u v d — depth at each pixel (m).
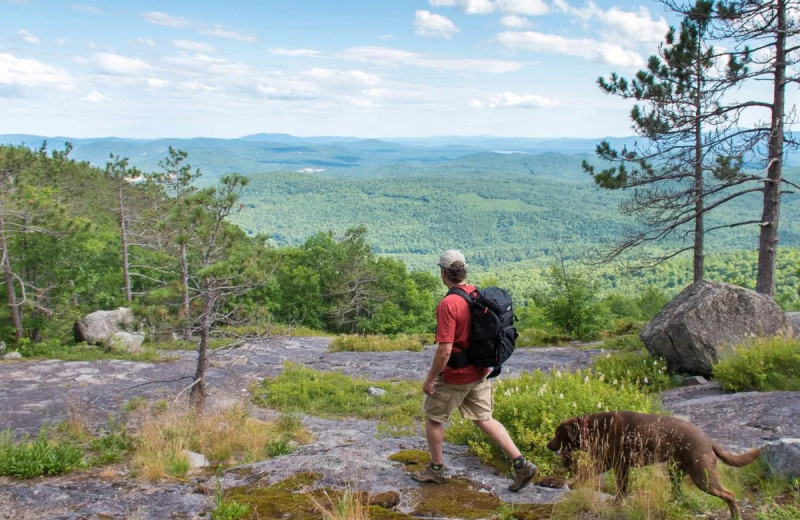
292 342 26.95
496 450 6.17
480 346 4.68
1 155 31.09
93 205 54.16
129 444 8.50
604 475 5.24
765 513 4.12
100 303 41.38
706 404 9.28
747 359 10.74
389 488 5.18
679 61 19.30
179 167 40.69
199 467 7.10
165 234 12.09
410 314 55.00
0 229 29.44
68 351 21.97
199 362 12.20
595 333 23.44
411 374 18.61
